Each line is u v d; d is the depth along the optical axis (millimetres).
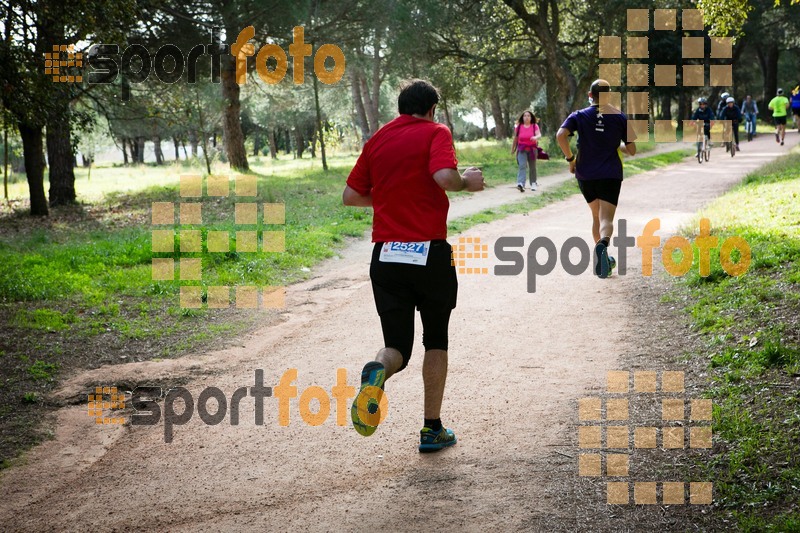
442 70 34000
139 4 17969
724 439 4027
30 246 13656
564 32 37719
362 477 4074
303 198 18656
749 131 32781
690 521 3346
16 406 5461
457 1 30391
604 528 3365
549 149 32656
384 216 4023
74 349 6832
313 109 48250
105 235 14742
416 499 3771
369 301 8312
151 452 4598
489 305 7707
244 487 4043
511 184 20625
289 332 7250
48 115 15266
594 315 7039
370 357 6316
